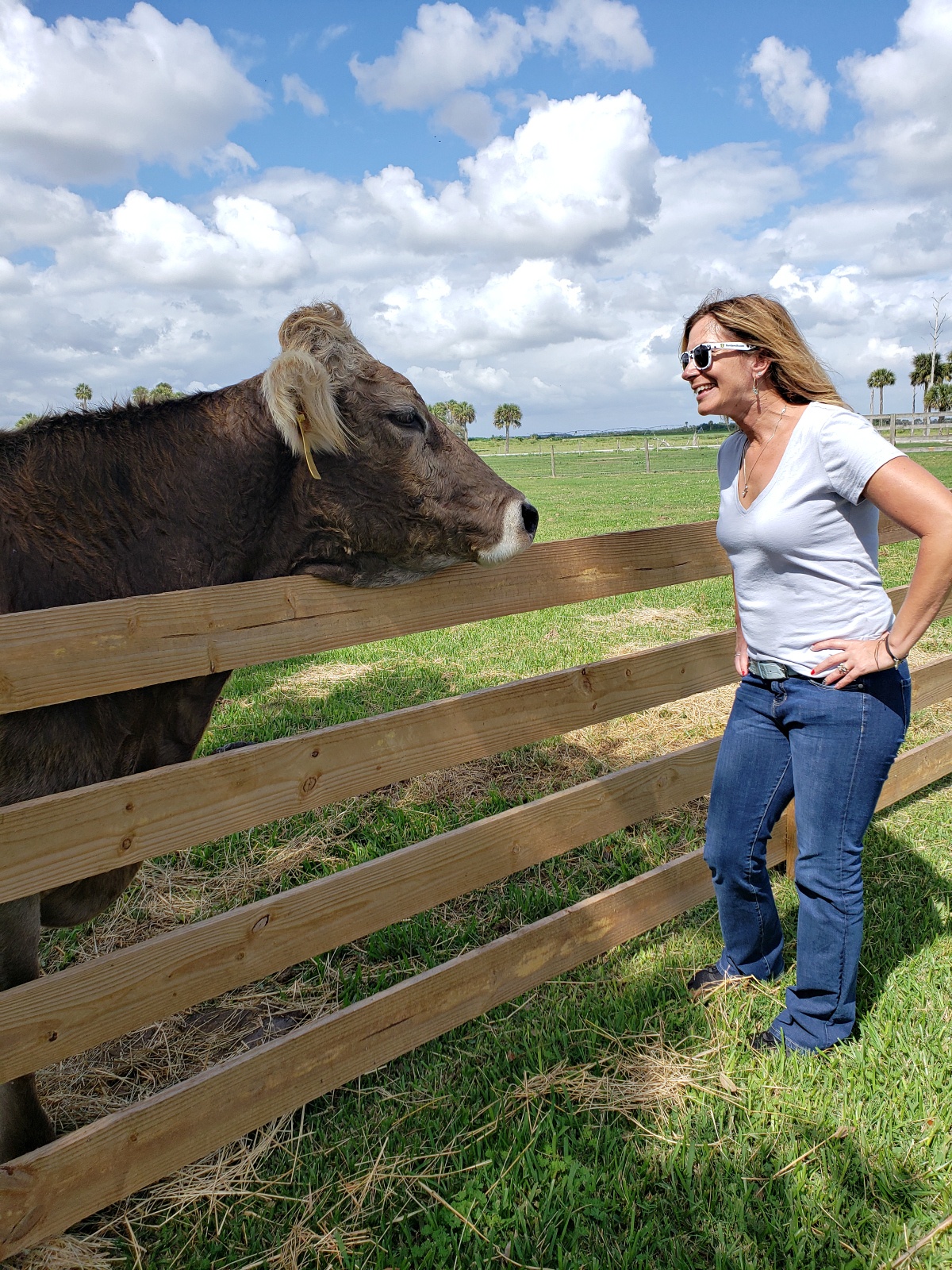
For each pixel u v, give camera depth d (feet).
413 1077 8.27
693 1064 8.30
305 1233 6.64
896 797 13.25
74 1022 6.03
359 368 7.93
